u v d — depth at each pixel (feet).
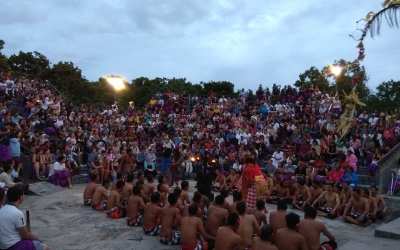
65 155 46.68
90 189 32.71
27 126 49.60
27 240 14.64
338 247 21.67
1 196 15.61
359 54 17.66
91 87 121.19
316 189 32.17
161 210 23.43
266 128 59.67
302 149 50.83
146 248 21.33
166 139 58.34
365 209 27.84
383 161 40.45
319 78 96.73
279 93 76.43
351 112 17.95
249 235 19.35
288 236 16.56
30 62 126.93
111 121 63.72
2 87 59.98
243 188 29.53
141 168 52.49
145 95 139.13
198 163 50.96
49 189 39.55
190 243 19.22
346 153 46.88
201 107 75.77
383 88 102.63
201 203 24.63
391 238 22.62
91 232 24.49
